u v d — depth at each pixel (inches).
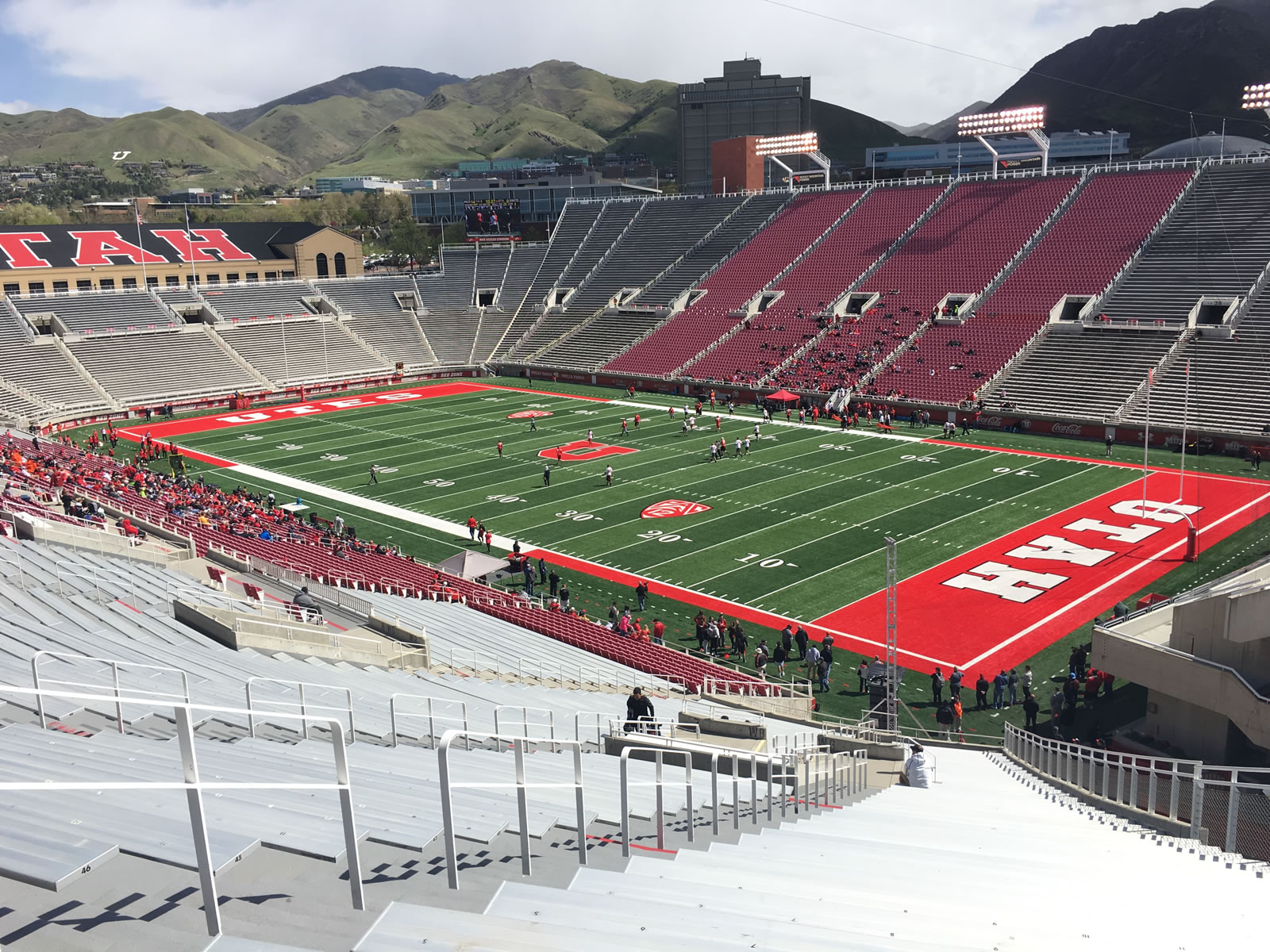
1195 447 2034.9
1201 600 859.4
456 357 3503.9
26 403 2608.3
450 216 6013.8
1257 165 2596.0
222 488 1972.2
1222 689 831.7
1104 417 2167.8
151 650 678.5
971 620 1231.5
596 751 651.5
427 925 206.7
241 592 1179.9
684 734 796.0
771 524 1631.4
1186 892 323.9
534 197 5866.1
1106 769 594.2
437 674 898.7
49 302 3034.0
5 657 553.0
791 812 475.5
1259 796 484.7
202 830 184.5
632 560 1497.3
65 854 221.1
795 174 3634.4
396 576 1425.9
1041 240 2765.7
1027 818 475.8
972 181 3110.2
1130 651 910.4
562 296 3646.7
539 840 328.5
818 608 1291.8
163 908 207.9
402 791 358.0
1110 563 1398.9
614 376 3095.5
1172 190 2674.7
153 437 2476.6
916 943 227.9
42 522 1139.9
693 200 3759.8
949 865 335.3
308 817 286.2
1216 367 2177.7
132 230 3624.5
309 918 209.5
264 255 3838.6
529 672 987.9
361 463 2150.6
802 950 215.3
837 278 3056.1
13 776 280.2
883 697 1050.7
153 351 3009.4
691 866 295.4
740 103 7175.2
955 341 2598.4
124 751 344.8
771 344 2901.1
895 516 1647.4
